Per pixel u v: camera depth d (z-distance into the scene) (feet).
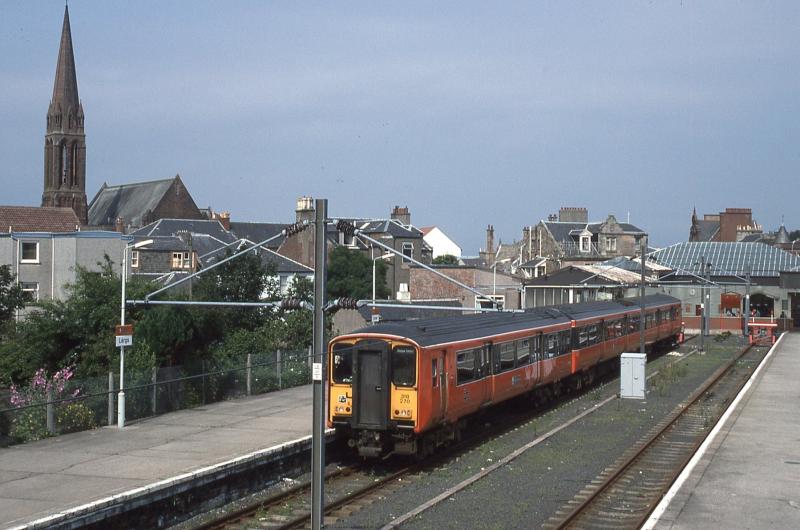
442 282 238.89
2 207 257.75
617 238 363.97
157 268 226.58
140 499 59.00
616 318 151.84
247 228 374.84
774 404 109.50
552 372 116.26
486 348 93.56
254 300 134.41
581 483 70.90
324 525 58.65
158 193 411.54
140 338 109.50
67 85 455.22
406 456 83.76
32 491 60.34
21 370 113.50
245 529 58.85
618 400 122.11
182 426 88.38
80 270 118.01
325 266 52.49
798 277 273.13
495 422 104.53
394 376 76.48
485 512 61.26
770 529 53.26
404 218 322.75
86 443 79.41
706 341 231.09
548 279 224.53
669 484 67.46
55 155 449.48
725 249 305.12
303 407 101.60
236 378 110.63
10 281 136.26
